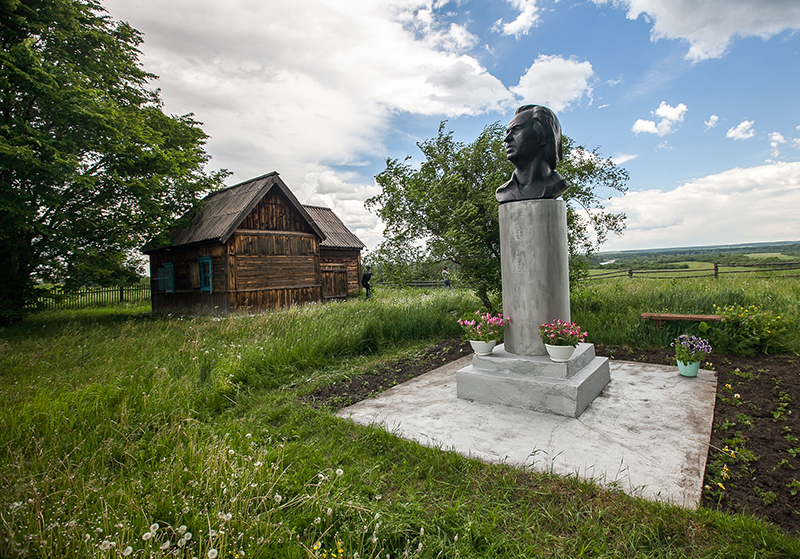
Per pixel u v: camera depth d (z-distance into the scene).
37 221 11.17
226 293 12.99
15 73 9.95
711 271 16.06
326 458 3.21
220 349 6.53
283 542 2.14
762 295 8.42
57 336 8.54
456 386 4.94
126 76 13.95
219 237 12.62
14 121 10.23
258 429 3.92
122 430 3.66
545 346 4.46
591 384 4.30
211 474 2.66
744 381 4.73
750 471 2.86
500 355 4.65
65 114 10.75
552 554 2.12
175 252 15.50
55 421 3.76
